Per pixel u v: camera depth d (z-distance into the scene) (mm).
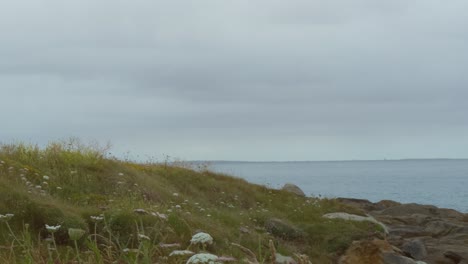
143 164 24109
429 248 20031
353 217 21891
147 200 16938
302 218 20781
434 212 30156
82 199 14930
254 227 16781
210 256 3936
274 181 169000
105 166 19094
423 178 199000
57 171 17281
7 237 10062
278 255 12977
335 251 16609
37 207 11289
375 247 15883
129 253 5781
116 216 11562
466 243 21297
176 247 10062
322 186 133500
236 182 25406
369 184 145125
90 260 6133
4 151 18500
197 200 20609
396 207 30578
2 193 11625
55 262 6258
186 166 25656
